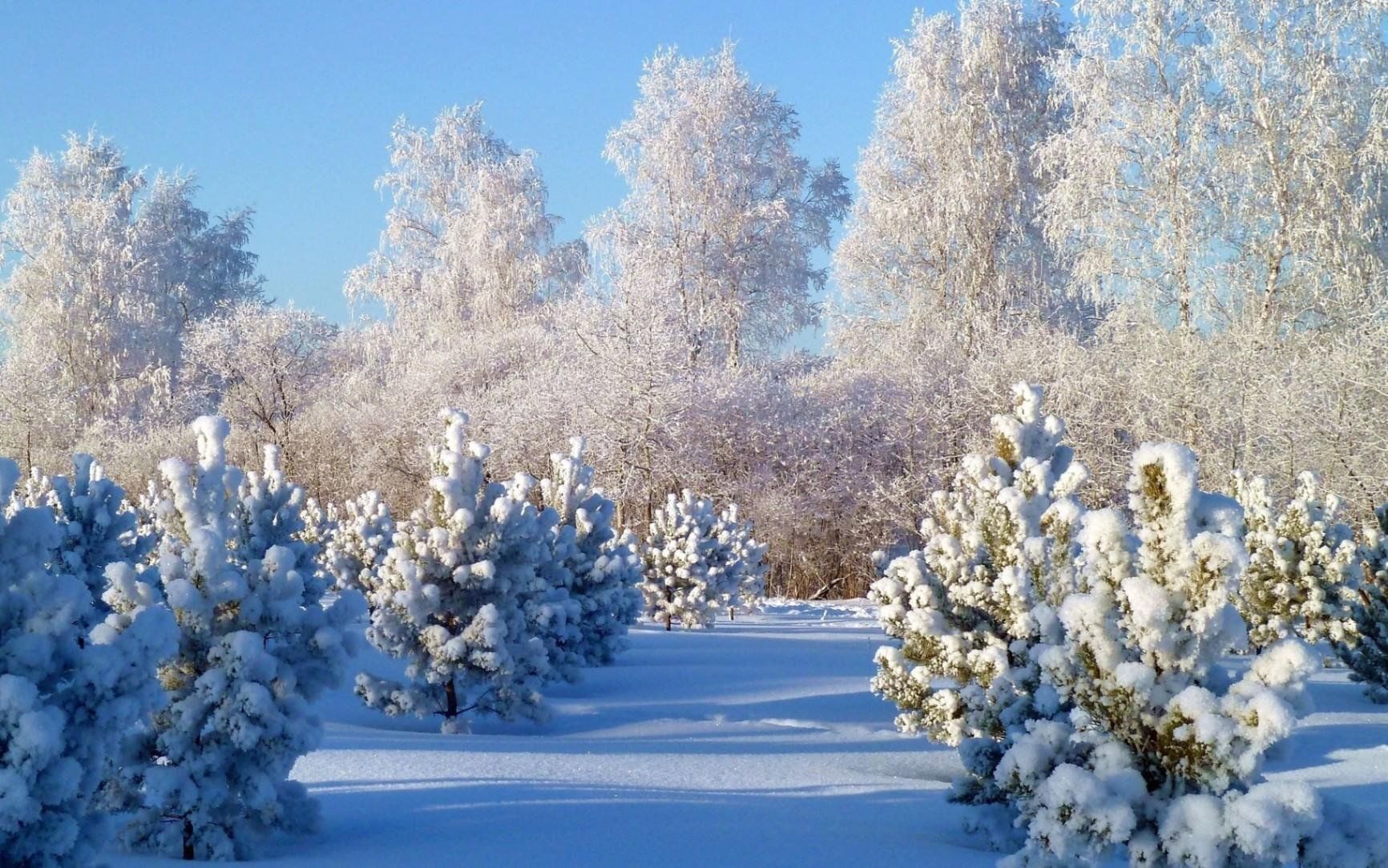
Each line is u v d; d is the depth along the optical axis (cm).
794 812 721
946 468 2978
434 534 1159
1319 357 2347
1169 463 463
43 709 434
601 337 3158
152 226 4791
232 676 623
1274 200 2416
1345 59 2422
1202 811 433
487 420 3269
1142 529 476
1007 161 3189
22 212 4353
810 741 1067
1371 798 723
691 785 810
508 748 966
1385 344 2250
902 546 3061
